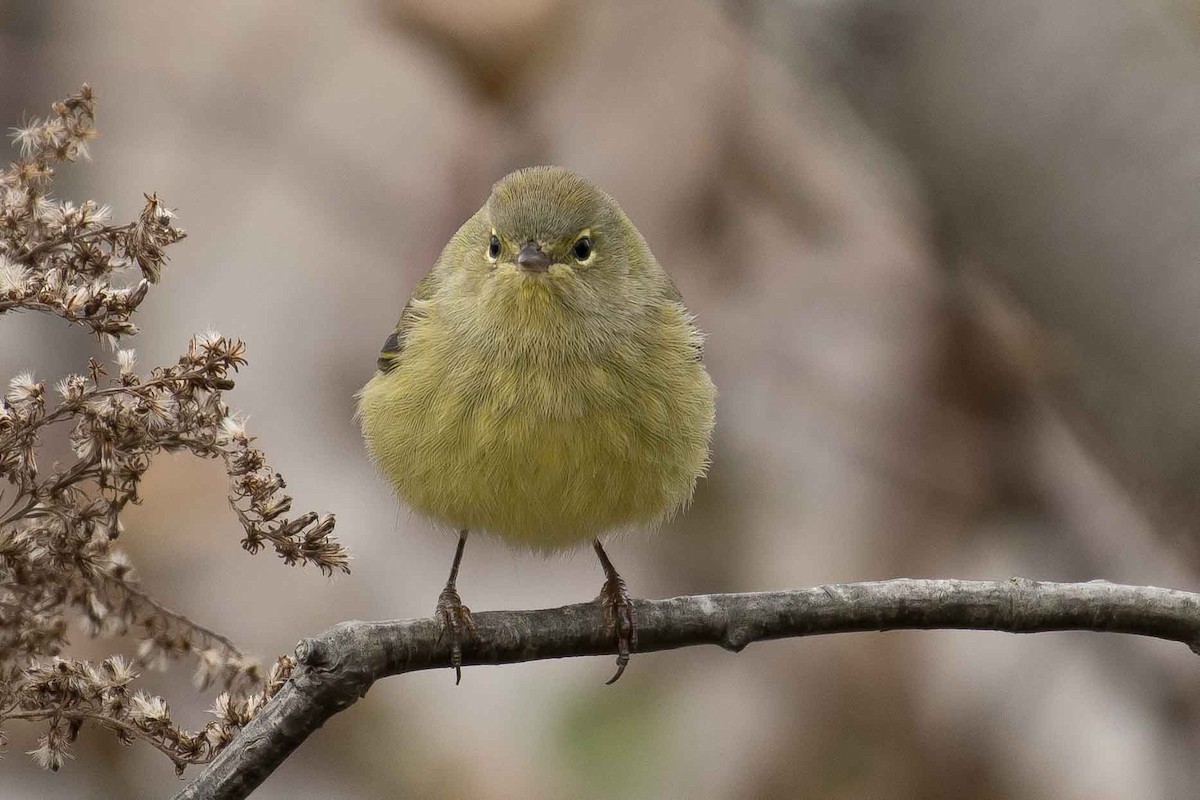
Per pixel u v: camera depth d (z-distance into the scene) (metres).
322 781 11.78
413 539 12.38
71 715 6.22
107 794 11.34
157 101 12.97
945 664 12.10
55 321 12.45
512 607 12.23
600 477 8.77
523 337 8.66
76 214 6.32
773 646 12.21
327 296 12.83
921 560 12.52
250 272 12.80
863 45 10.18
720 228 12.73
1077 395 11.95
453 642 7.33
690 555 12.70
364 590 12.13
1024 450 12.59
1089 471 12.41
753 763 11.72
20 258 6.31
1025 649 12.17
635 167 12.54
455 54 12.47
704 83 12.41
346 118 12.95
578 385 8.70
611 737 11.79
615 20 12.41
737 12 12.34
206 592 12.08
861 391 12.88
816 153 12.62
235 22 13.22
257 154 12.98
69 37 13.23
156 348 12.59
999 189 9.41
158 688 11.41
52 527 6.27
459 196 12.81
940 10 9.38
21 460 6.12
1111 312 9.36
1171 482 10.70
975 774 11.77
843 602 7.70
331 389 12.63
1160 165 8.99
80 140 6.48
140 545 12.19
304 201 12.88
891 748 11.88
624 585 9.27
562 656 7.70
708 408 9.30
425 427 8.84
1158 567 12.02
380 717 11.99
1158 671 12.06
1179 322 9.18
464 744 11.79
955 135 9.47
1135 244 9.11
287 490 12.21
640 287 9.26
